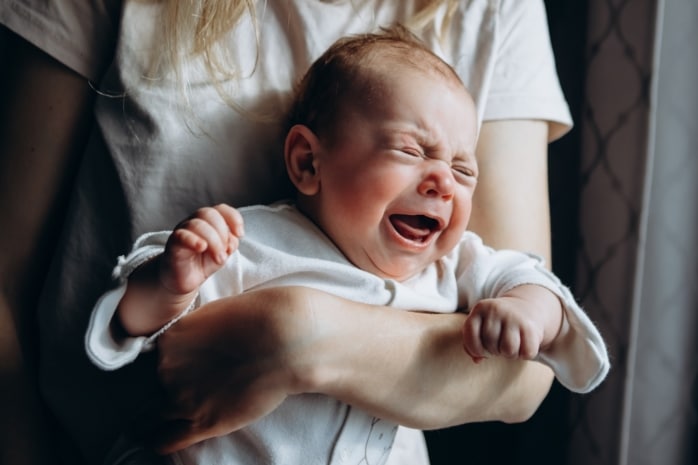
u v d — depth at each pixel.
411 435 1.09
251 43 1.08
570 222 1.59
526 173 1.12
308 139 0.99
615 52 1.43
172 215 1.04
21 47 1.07
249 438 0.91
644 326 1.51
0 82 1.10
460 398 0.92
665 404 1.52
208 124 1.04
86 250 1.04
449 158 0.97
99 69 1.07
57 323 1.04
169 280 0.81
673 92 1.48
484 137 1.12
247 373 0.83
